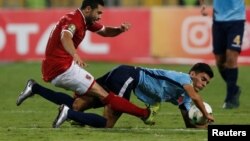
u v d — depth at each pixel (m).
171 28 60.47
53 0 75.88
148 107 29.70
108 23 61.00
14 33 61.84
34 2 75.38
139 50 61.06
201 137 27.02
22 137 26.92
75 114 28.56
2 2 75.38
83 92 29.34
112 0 72.94
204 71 29.42
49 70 29.52
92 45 61.28
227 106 37.94
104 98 28.94
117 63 61.19
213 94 44.22
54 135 27.30
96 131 28.28
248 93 44.84
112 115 29.30
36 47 61.84
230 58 38.47
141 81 29.42
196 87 29.58
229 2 38.84
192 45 60.03
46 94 30.67
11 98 42.03
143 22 60.81
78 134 27.53
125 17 60.97
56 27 29.28
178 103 29.62
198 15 59.75
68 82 29.34
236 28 38.75
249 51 59.56
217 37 39.72
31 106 38.19
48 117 33.84
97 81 30.09
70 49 28.52
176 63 60.47
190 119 29.38
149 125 30.94
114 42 61.16
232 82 38.16
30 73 55.66
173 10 60.22
